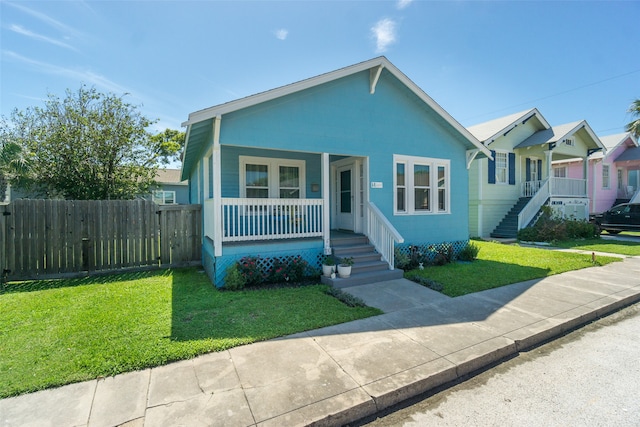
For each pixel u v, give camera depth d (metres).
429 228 9.21
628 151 21.64
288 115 6.95
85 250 7.35
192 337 3.77
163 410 2.47
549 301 5.36
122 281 6.74
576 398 2.82
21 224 6.77
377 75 7.80
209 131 6.84
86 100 12.42
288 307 4.95
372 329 4.14
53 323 4.20
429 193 9.27
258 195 9.13
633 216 15.32
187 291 5.89
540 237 13.25
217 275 6.25
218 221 6.29
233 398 2.62
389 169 8.47
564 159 18.30
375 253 7.64
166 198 23.47
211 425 2.30
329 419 2.42
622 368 3.37
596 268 7.98
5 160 11.09
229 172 8.72
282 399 2.61
